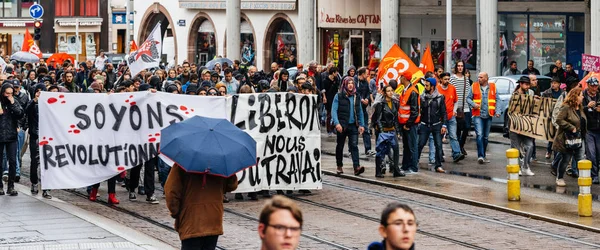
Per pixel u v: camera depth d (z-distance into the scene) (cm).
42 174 1869
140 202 1936
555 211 1784
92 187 1962
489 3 3716
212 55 6044
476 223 1703
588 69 2536
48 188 1870
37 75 2828
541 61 4044
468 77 2608
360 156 2656
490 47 3731
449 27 3750
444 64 4522
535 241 1552
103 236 1527
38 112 1878
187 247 1177
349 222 1717
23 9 8050
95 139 1884
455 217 1759
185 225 1175
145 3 6575
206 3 5919
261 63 5581
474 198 1925
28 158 2664
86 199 1980
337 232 1625
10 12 8044
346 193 2042
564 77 3259
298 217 706
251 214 1803
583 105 2122
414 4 4634
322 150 2820
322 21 5206
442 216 1770
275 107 1962
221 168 1166
